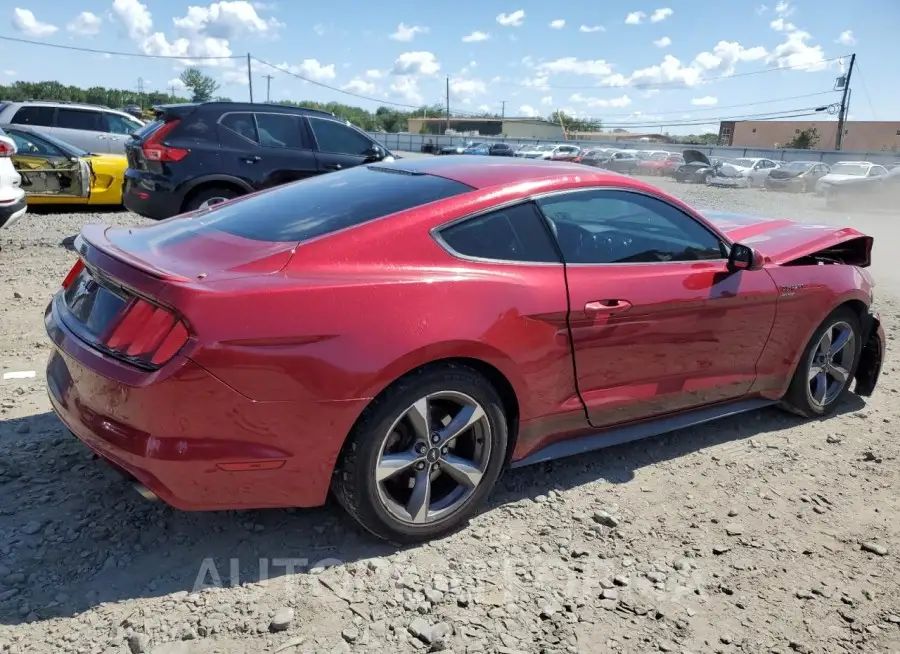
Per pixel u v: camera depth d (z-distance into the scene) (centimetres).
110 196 1157
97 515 300
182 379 241
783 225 490
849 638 260
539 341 308
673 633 255
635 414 361
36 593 252
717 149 5988
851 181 2214
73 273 317
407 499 293
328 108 11081
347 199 323
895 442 427
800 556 307
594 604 267
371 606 257
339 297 262
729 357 390
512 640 246
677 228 375
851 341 457
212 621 243
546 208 330
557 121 11775
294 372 252
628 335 340
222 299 245
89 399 264
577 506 334
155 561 274
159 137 846
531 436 324
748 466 387
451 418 298
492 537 304
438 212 301
